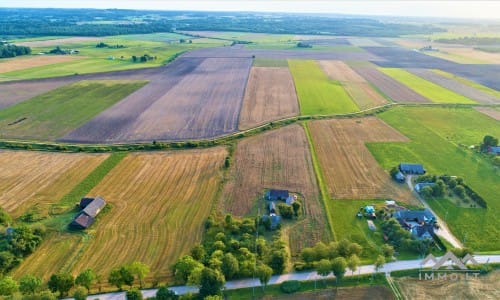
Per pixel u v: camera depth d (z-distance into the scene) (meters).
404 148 96.50
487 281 51.72
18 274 52.41
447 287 50.47
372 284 50.97
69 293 49.38
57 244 58.53
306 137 103.62
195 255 54.31
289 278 52.09
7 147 93.75
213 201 70.62
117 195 72.50
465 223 65.19
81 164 85.50
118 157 89.31
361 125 113.81
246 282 51.22
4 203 69.38
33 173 80.88
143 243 58.91
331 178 80.31
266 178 79.75
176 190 74.62
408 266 54.38
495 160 87.44
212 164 86.19
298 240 60.25
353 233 62.09
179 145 96.12
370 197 73.06
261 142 99.81
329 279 52.03
